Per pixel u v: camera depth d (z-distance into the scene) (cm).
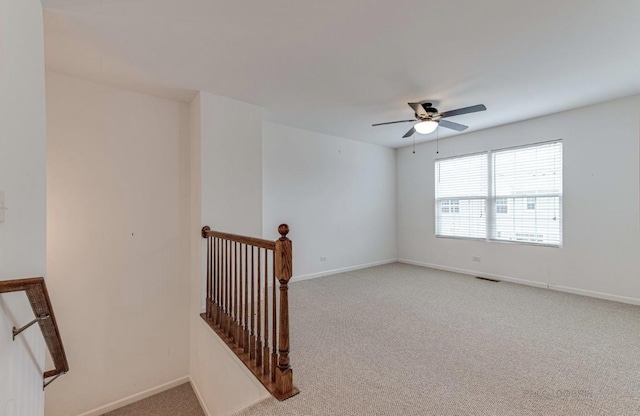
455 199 523
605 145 358
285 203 451
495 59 249
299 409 165
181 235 332
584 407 167
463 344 245
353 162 545
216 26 201
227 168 325
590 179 371
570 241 389
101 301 284
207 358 284
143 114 312
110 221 290
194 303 324
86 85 280
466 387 186
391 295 383
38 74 148
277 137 442
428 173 564
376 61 251
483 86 304
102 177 287
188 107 341
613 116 352
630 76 283
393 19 194
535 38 217
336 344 246
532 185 426
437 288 416
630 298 344
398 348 238
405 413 163
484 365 212
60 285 265
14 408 117
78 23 195
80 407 273
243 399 209
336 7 182
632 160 340
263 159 427
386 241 602
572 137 385
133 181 304
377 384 189
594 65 260
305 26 202
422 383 190
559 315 309
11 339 115
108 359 288
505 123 444
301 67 261
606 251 360
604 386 186
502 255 460
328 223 506
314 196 487
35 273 144
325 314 315
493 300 361
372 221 577
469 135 500
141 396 304
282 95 323
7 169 115
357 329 276
